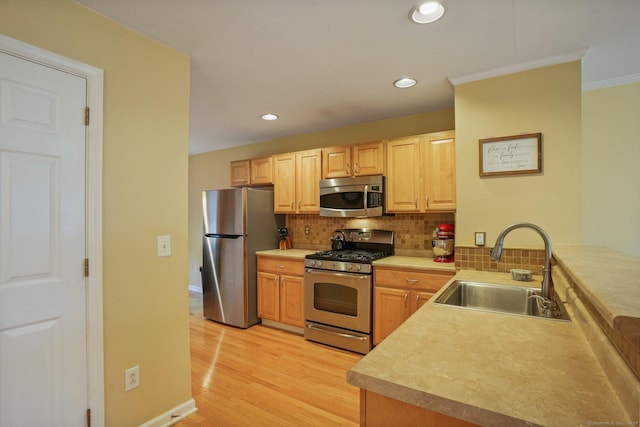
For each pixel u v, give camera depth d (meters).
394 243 3.30
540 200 2.17
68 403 1.44
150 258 1.76
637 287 0.87
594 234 2.52
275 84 2.49
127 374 1.65
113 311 1.60
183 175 1.94
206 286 3.80
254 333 3.37
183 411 1.91
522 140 2.20
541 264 2.16
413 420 0.78
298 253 3.51
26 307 1.32
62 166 1.43
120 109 1.64
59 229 1.42
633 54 2.04
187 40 1.83
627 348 0.73
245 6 1.54
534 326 1.17
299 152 3.61
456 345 1.00
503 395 0.72
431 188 2.79
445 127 3.07
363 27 1.73
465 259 2.39
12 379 1.29
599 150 2.51
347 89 2.59
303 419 1.92
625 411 0.65
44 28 1.37
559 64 2.10
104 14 1.57
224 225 3.66
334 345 2.98
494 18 1.65
